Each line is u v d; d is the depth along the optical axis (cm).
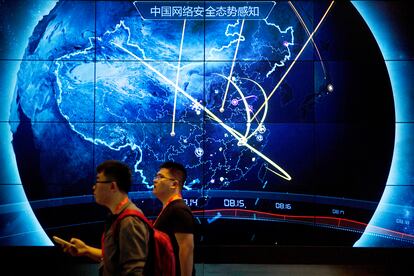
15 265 605
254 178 614
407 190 608
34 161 611
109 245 242
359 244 609
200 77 618
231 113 616
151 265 247
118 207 254
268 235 612
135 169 612
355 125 614
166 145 615
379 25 616
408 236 606
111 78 616
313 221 611
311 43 618
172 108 616
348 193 612
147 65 618
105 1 619
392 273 598
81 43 617
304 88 616
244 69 618
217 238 612
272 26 619
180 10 621
